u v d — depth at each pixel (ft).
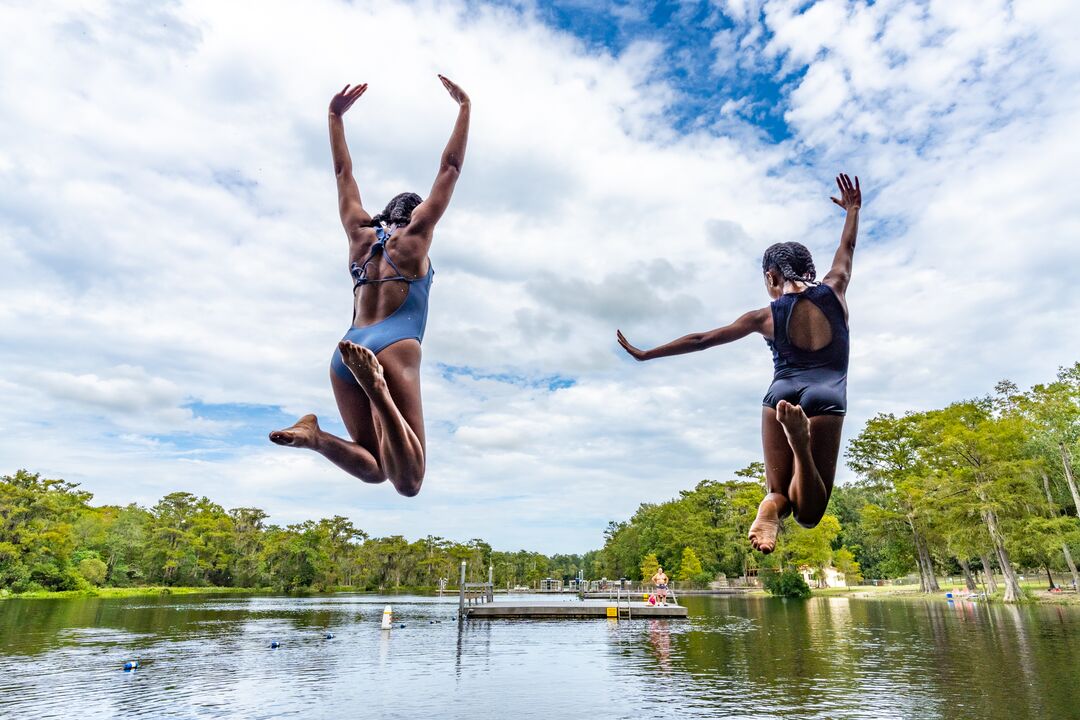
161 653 79.20
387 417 9.59
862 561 297.33
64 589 227.40
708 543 287.28
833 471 10.68
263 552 331.57
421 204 11.74
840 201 12.24
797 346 11.08
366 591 354.95
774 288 11.61
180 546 312.29
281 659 74.08
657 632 101.24
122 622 123.85
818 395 10.56
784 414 9.68
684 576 271.49
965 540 137.08
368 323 11.46
